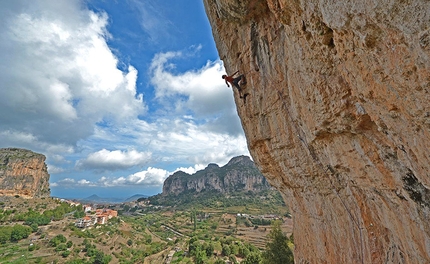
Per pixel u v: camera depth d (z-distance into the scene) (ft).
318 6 14.67
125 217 617.62
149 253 310.86
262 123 33.58
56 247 294.46
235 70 36.70
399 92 12.06
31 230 334.65
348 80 16.07
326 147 23.90
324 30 15.76
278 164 34.94
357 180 22.22
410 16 9.25
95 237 362.33
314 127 22.81
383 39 11.26
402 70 10.96
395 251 22.36
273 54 27.73
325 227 31.94
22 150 541.34
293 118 28.02
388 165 17.51
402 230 19.56
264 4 27.35
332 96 18.95
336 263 30.40
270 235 91.97
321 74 19.19
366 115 17.01
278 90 28.53
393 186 18.15
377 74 12.88
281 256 84.12
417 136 12.75
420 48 9.54
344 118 18.74
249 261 148.97
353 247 26.96
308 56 19.51
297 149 29.40
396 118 13.52
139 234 433.07
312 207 33.81
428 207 15.62
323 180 28.71
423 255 17.93
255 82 32.71
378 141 17.43
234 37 35.04
